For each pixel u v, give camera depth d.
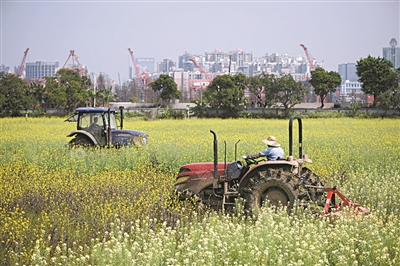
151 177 14.79
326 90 87.94
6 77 72.56
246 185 10.41
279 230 8.45
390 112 65.50
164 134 31.88
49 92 79.00
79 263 7.78
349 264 7.47
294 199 9.78
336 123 47.44
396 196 11.05
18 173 16.00
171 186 12.89
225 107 72.50
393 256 7.77
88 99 82.19
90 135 19.95
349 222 8.60
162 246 8.06
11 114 70.50
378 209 10.05
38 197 12.00
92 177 14.88
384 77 76.62
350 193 11.40
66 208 10.79
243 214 10.13
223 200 10.46
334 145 21.53
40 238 8.66
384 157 17.02
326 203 9.65
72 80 82.12
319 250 7.52
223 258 7.48
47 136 29.05
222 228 8.55
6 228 9.36
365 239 8.05
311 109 75.81
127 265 7.34
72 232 9.55
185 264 7.32
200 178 11.20
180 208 10.78
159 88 95.44
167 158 16.95
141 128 40.59
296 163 10.12
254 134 31.11
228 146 20.27
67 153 17.94
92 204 10.88
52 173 15.69
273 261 7.34
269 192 10.01
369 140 24.52
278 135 29.66
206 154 17.69
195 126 43.72
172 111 70.44
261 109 75.00
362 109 69.06
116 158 17.06
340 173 14.77
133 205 11.09
